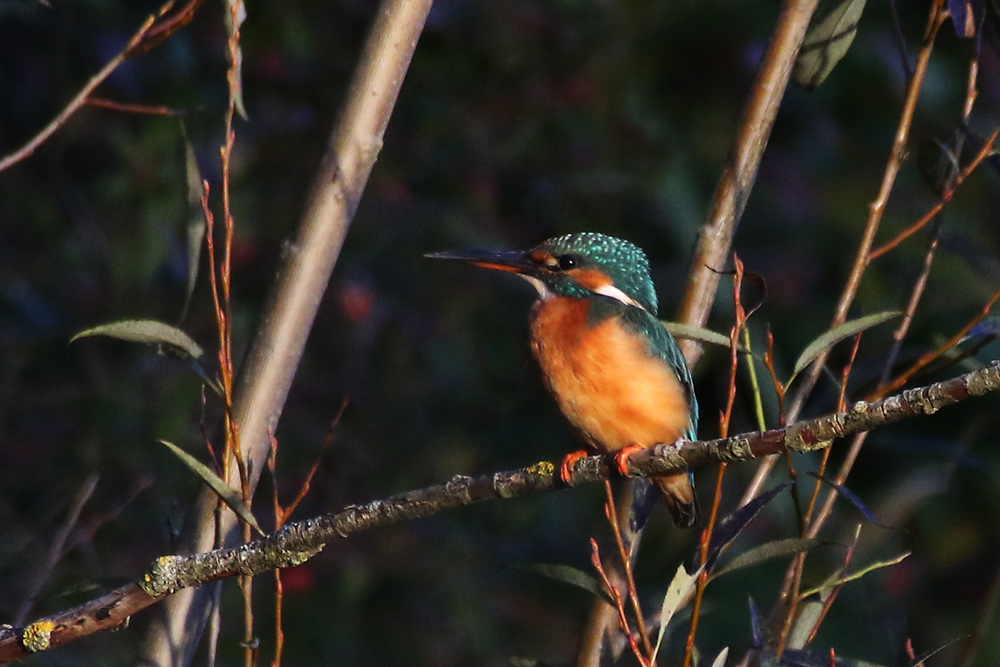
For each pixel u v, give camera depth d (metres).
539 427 11.60
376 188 12.81
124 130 12.59
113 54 12.67
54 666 9.75
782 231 11.26
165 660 5.98
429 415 12.34
